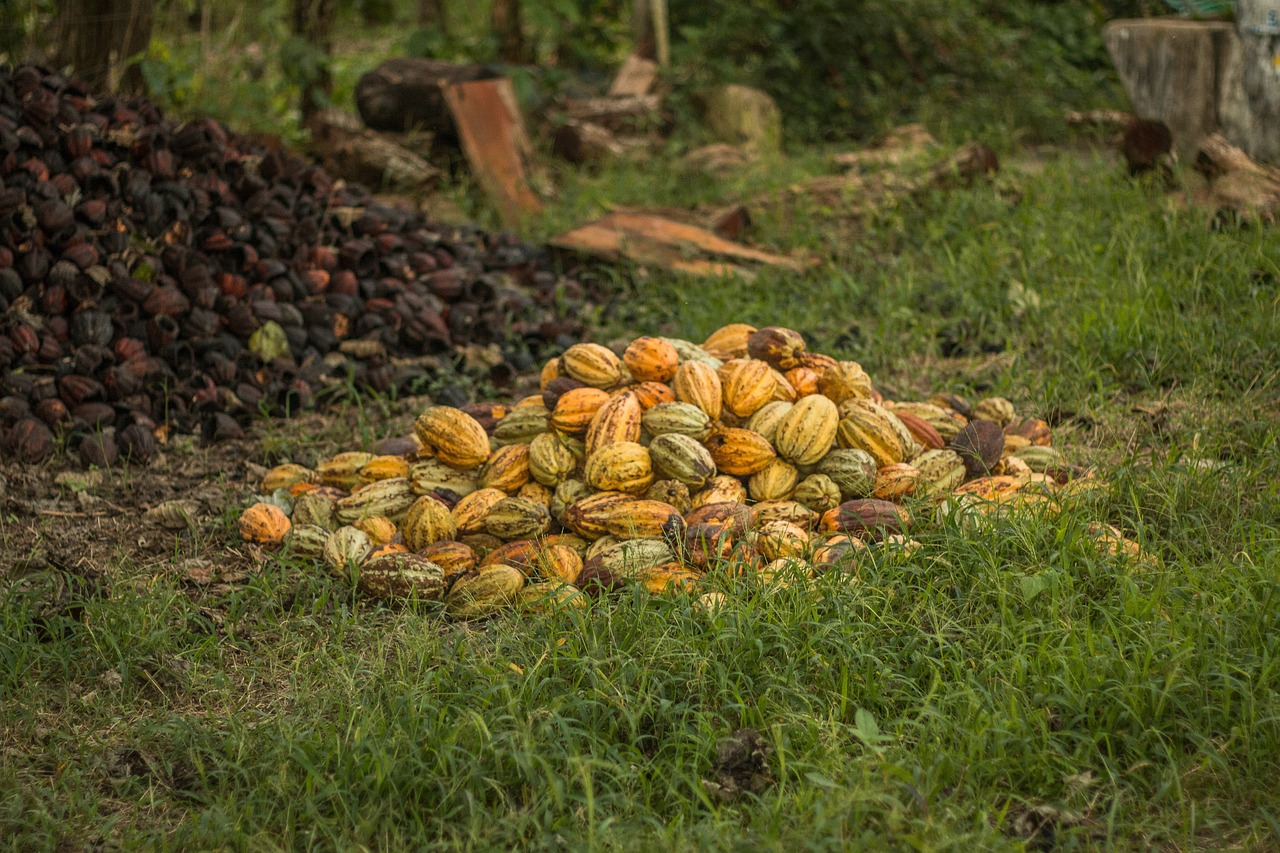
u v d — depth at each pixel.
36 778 3.76
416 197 10.26
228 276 7.07
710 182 10.87
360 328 7.36
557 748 3.63
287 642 4.47
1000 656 4.02
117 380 6.26
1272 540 4.58
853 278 8.49
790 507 4.96
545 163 11.35
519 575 4.66
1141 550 4.53
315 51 11.08
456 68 11.12
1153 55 9.34
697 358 5.43
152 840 3.42
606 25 14.94
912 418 5.49
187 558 5.09
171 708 4.13
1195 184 8.80
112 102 7.53
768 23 13.54
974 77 13.61
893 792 3.40
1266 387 6.09
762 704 3.79
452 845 3.33
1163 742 3.61
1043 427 5.76
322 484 5.64
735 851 3.20
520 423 5.32
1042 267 8.05
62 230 6.64
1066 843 3.30
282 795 3.55
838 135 13.01
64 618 4.43
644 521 4.73
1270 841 3.32
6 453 5.95
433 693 4.01
